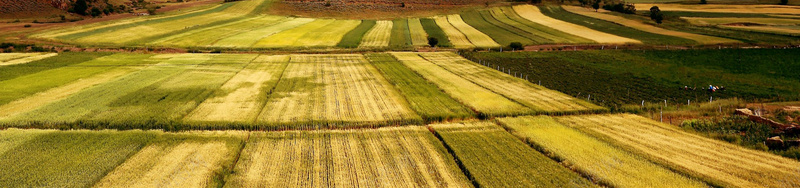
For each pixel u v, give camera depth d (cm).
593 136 2330
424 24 8775
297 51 5862
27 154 1984
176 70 4309
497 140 2238
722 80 3916
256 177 1758
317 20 9138
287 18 9288
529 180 1727
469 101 3161
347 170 1845
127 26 7581
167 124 2480
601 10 10169
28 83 3653
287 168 1861
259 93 3362
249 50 5859
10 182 1678
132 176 1764
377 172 1823
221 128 2491
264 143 2183
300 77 4094
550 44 6275
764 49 5338
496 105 3044
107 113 2688
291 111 2852
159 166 1872
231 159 1973
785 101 3070
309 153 2047
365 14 10012
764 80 3888
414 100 3178
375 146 2150
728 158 1989
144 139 2197
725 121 2589
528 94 3428
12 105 2916
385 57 5362
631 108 3003
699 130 2500
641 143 2211
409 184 1708
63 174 1759
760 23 7950
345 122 2589
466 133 2358
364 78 4081
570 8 10444
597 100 3288
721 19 8694
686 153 2056
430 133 2378
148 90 3388
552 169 1847
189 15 9269
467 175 1816
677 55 5197
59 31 6894
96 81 3756
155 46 5925
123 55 5222
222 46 6019
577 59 5122
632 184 1672
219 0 12438
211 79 3878
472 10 10381
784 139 2220
